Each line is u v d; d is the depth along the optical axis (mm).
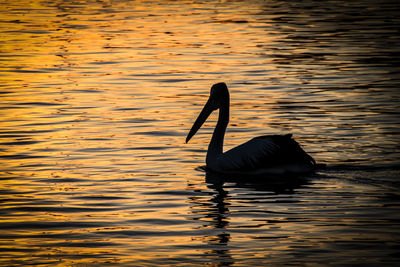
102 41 28250
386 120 16219
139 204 10914
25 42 28016
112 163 13242
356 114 16844
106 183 12016
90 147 14336
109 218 10227
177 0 42906
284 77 21516
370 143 14289
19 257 8742
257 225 9875
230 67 23172
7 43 27750
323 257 8648
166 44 27609
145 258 8695
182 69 22891
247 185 12008
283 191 11570
